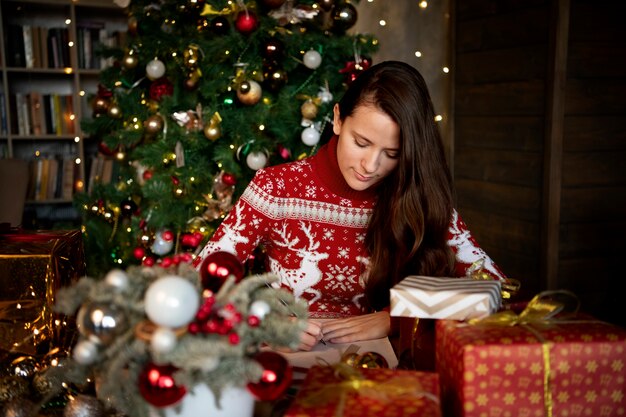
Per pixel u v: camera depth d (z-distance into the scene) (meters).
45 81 4.62
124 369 0.73
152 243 2.55
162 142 2.47
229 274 0.81
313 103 2.39
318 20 2.65
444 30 3.99
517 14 3.22
